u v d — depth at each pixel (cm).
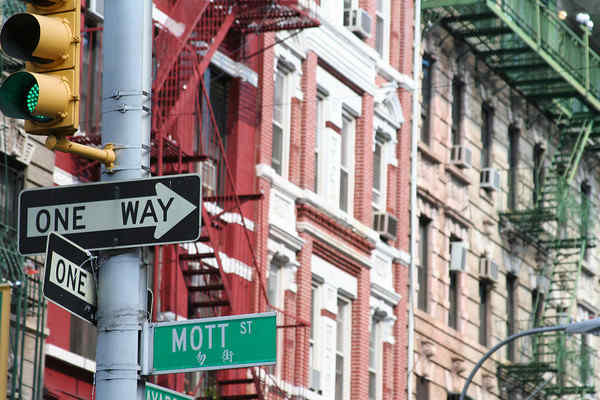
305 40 4425
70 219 1594
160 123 3294
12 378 2692
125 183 1588
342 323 4603
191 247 3772
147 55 1616
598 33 6988
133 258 1580
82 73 3384
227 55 4056
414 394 4962
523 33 5641
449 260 5400
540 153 6353
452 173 5450
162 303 3603
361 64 4781
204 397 3641
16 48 1496
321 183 4522
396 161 5012
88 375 3288
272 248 4162
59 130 1505
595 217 6856
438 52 5425
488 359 5600
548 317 6009
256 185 4103
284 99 4378
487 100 5853
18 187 3038
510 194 6031
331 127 4584
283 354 4156
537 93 6172
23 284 2797
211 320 1596
